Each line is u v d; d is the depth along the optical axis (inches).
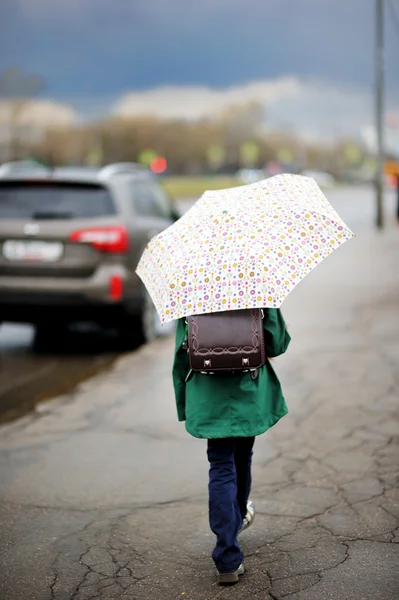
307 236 185.3
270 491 249.9
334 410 335.0
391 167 1515.7
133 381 402.3
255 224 184.9
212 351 181.3
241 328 181.6
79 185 471.5
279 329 188.1
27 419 340.2
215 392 187.2
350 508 234.4
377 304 609.6
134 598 186.4
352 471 265.3
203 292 177.8
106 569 201.6
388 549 206.1
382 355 433.7
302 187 201.9
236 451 203.3
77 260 456.4
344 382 379.6
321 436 302.7
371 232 1286.9
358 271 816.3
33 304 458.3
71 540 219.1
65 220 459.5
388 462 272.7
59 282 456.8
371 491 247.0
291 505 238.1
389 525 221.3
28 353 488.7
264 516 230.8
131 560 206.4
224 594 185.9
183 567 201.8
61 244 456.8
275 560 202.4
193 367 182.2
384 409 334.3
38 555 210.1
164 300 181.2
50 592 190.1
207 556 207.8
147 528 225.9
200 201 204.8
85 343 516.4
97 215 464.1
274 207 190.4
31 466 279.6
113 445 300.7
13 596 188.1
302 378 388.8
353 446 290.2
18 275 461.4
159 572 199.3
